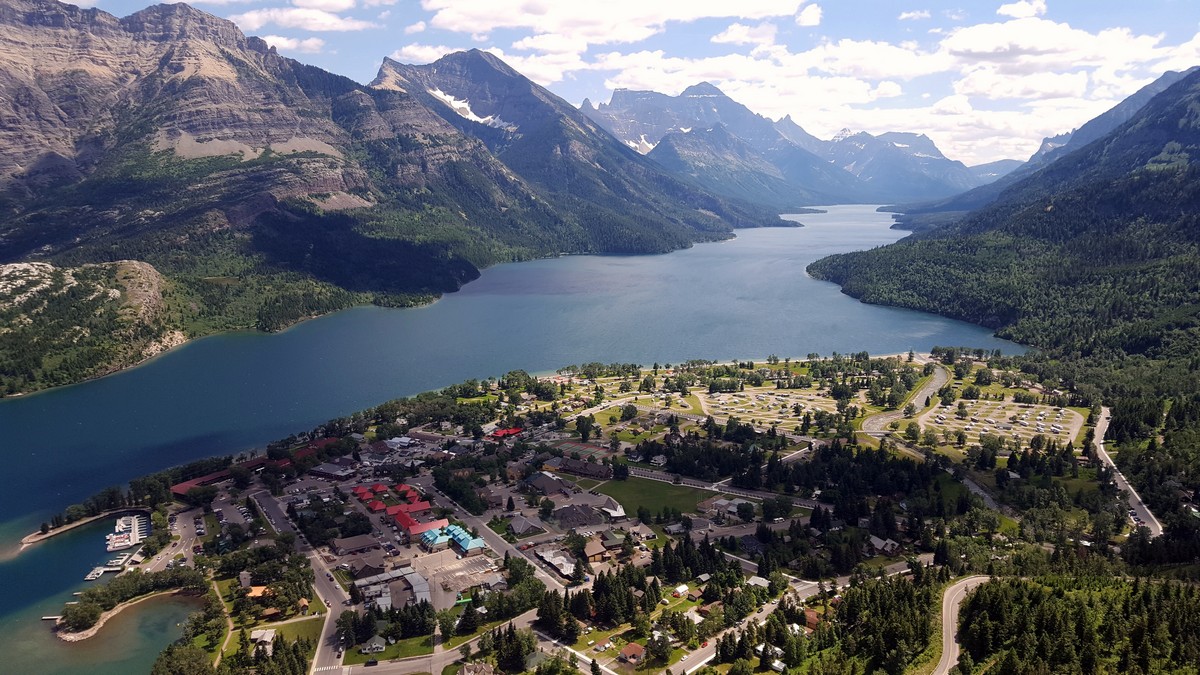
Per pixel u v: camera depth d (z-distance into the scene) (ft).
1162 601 609.42
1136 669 529.86
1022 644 577.02
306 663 628.69
